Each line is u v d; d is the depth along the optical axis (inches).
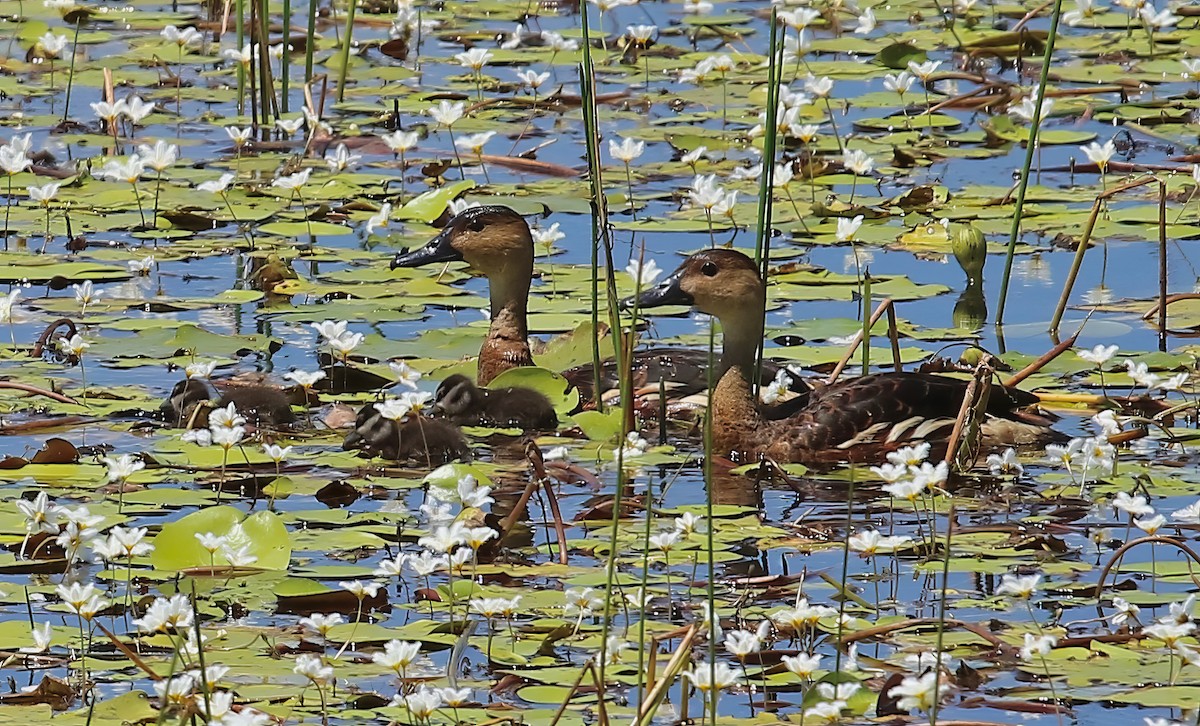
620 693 346.3
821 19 1089.4
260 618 383.9
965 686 348.2
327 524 439.8
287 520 440.5
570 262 690.8
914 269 684.7
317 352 589.9
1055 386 557.6
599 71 990.4
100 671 355.3
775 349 597.0
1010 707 338.3
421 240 721.6
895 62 984.3
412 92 944.9
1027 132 863.1
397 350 598.2
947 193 768.9
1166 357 574.6
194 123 895.7
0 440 502.6
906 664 357.1
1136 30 1059.9
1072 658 359.9
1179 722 331.0
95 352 582.9
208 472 479.5
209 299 641.0
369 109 912.3
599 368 543.8
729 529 442.3
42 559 415.8
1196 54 1005.8
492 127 884.6
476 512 429.1
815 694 337.1
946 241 711.7
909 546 427.8
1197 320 619.8
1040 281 669.9
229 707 330.0
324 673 332.5
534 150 820.0
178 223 738.8
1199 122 877.2
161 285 661.9
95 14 1115.3
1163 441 507.2
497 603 364.2
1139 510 406.9
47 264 676.7
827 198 770.2
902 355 585.0
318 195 774.5
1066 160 828.6
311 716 334.6
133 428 514.6
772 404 549.3
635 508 460.8
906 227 731.4
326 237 727.7
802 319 627.8
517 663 359.6
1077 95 929.5
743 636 346.6
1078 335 603.8
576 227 732.7
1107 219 732.7
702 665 333.7
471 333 616.1
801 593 390.6
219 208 756.6
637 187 787.4
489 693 345.4
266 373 563.5
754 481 491.8
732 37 1051.3
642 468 499.5
